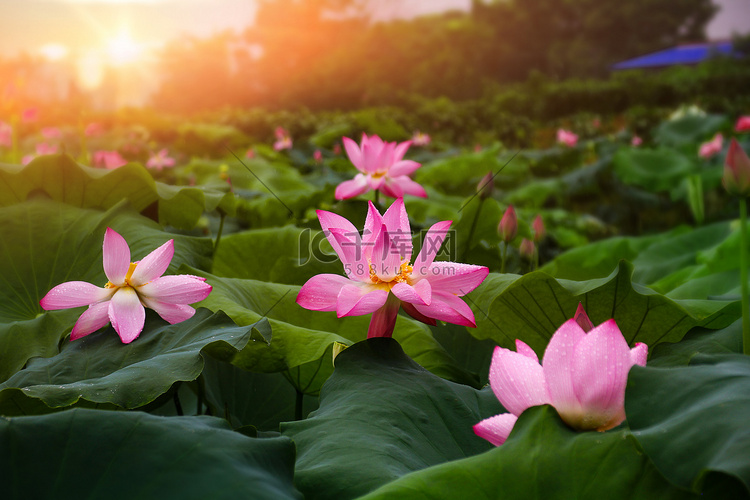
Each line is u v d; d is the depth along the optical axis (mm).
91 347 797
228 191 1409
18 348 853
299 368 901
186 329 801
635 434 495
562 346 541
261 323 770
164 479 499
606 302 916
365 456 580
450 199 2574
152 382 679
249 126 6152
